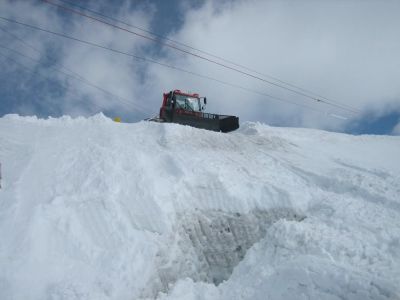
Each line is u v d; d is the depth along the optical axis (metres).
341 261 8.37
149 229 9.37
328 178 12.84
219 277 10.25
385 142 20.89
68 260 7.84
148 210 9.52
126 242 8.71
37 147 11.67
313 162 14.69
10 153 11.08
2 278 6.71
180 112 17.92
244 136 16.88
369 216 10.27
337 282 7.06
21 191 9.02
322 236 9.25
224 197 11.08
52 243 7.98
